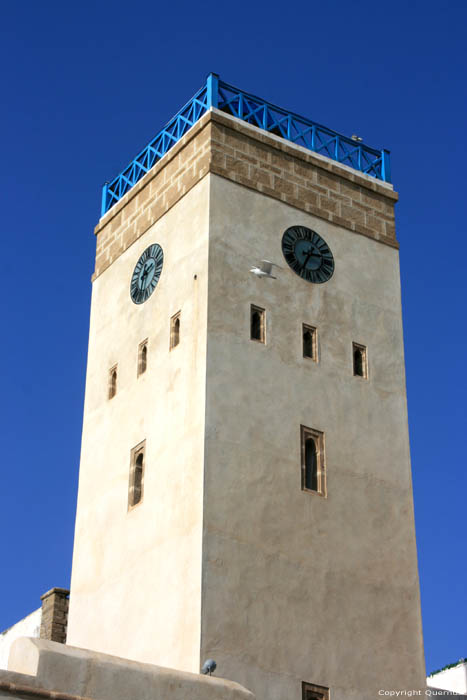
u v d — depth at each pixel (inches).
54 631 1701.5
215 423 1360.7
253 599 1302.9
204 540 1294.3
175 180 1569.9
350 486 1453.0
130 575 1398.9
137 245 1617.9
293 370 1460.4
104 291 1667.1
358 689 1346.0
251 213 1507.1
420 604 1450.5
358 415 1502.2
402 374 1577.3
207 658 1242.6
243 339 1428.4
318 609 1353.3
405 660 1403.8
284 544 1357.0
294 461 1412.4
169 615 1306.6
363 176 1662.2
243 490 1348.4
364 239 1622.8
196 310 1437.0
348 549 1413.6
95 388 1610.5
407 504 1498.5
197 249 1471.5
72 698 809.5
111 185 1761.8
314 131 1646.2
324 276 1550.2
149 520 1400.1
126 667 852.6
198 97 1605.6
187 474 1355.8
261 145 1562.5
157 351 1497.3
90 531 1505.9
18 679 791.7
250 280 1467.8
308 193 1584.6
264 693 1267.2
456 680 1876.2
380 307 1594.5
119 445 1513.3
